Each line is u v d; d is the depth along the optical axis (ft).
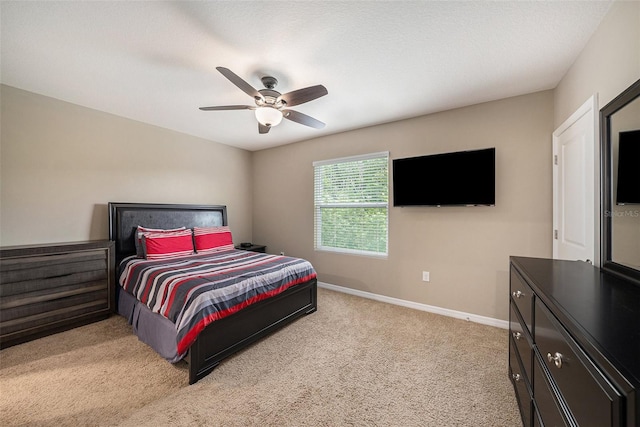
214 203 14.24
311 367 6.55
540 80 7.42
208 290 6.50
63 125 9.21
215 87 8.15
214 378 6.11
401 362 6.75
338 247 12.84
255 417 4.97
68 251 8.32
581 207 5.92
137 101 9.23
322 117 10.44
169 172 12.28
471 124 9.18
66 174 9.30
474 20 5.13
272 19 5.15
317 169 13.53
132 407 5.18
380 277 11.35
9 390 5.63
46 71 7.22
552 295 3.31
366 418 4.96
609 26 4.79
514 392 5.48
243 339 7.22
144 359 6.81
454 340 7.87
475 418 4.95
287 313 8.81
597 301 3.10
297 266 9.27
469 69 6.92
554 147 7.64
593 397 2.15
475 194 8.84
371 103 9.07
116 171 10.55
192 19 5.18
